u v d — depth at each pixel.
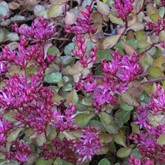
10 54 0.39
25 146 0.38
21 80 0.36
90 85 0.37
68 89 0.41
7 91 0.36
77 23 0.41
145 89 0.40
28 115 0.36
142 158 0.37
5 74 0.40
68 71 0.40
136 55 0.39
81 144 0.38
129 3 0.40
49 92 0.36
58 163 0.39
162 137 0.35
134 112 0.41
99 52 0.42
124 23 0.42
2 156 0.38
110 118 0.39
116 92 0.37
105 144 0.40
